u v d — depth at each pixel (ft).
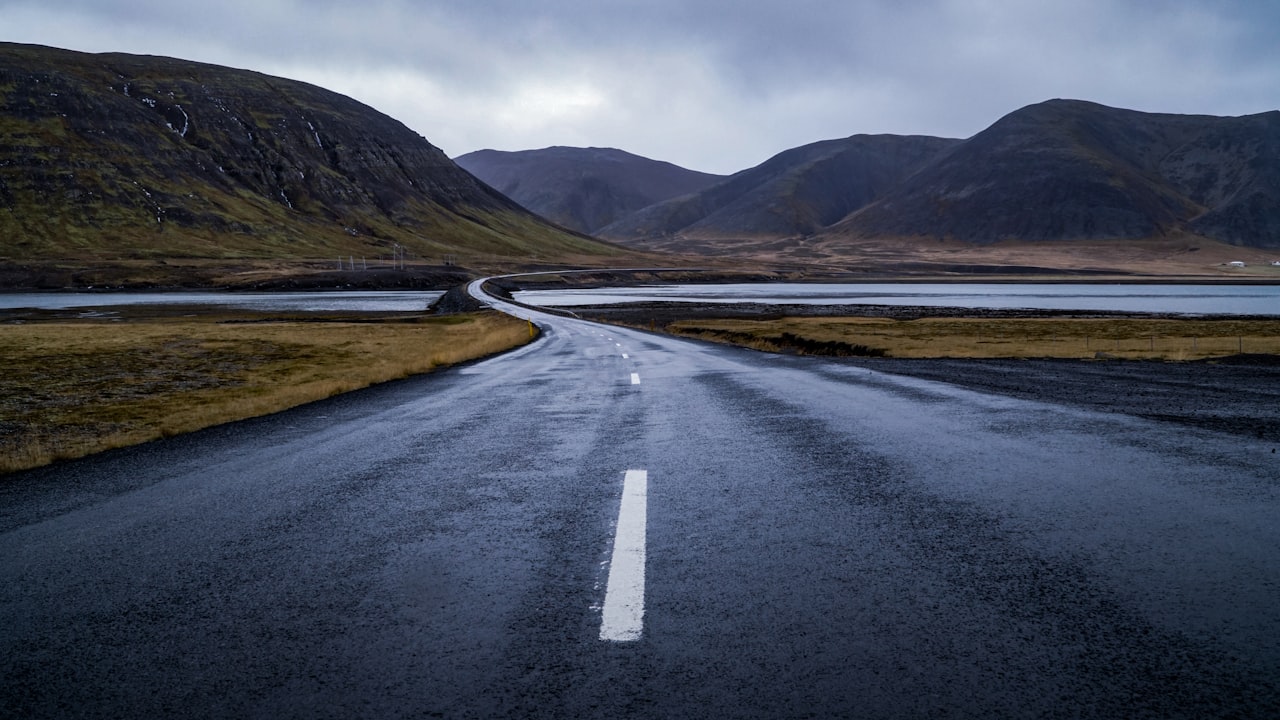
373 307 359.05
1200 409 33.71
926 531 16.05
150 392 69.21
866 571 13.71
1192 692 9.11
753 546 15.37
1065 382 47.26
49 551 16.31
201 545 16.47
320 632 11.60
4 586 14.06
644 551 15.21
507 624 11.76
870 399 39.78
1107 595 12.22
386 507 19.56
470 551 15.57
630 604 12.42
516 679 9.93
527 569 14.33
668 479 21.91
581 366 71.72
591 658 10.50
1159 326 194.08
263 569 14.71
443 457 26.76
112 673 10.36
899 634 11.02
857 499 18.95
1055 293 575.79
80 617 12.44
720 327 197.67
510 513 18.60
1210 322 214.90
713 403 40.14
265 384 75.00
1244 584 12.47
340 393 53.72
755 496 19.58
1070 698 9.06
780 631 11.23
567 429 32.58
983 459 23.48
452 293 433.89
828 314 309.63
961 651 10.40
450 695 9.55
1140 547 14.52
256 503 20.39
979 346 119.65
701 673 9.98
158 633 11.70
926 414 33.71
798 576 13.56
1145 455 23.38
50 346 125.90
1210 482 19.67
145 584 13.99
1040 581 12.95
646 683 9.74
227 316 289.94
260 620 12.13
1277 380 47.65
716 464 23.95
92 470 26.40
